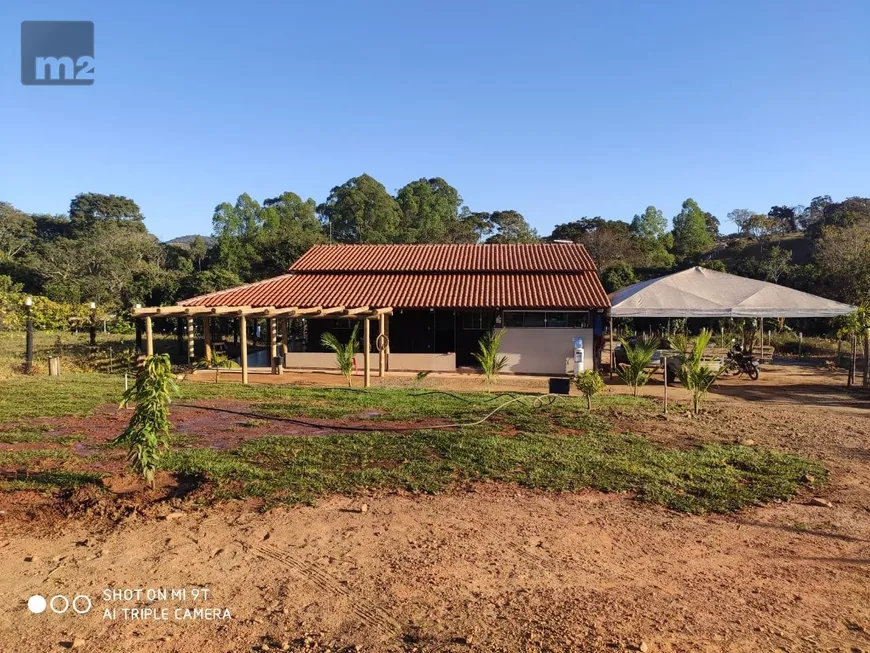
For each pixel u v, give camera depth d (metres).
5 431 9.71
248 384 16.62
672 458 8.68
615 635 4.06
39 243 73.56
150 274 52.06
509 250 27.86
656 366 18.95
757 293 22.05
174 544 5.47
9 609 4.29
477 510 6.55
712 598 4.70
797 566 5.36
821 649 3.99
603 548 5.64
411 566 5.12
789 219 99.56
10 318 25.81
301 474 7.55
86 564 5.04
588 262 25.30
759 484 7.68
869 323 17.83
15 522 5.90
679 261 64.81
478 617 4.29
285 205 78.31
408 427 10.56
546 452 8.80
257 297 22.16
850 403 14.98
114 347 25.91
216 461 7.98
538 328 21.23
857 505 7.02
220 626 4.11
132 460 7.34
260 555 5.29
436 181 98.75
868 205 73.19
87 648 3.81
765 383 19.14
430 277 24.36
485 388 16.95
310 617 4.25
